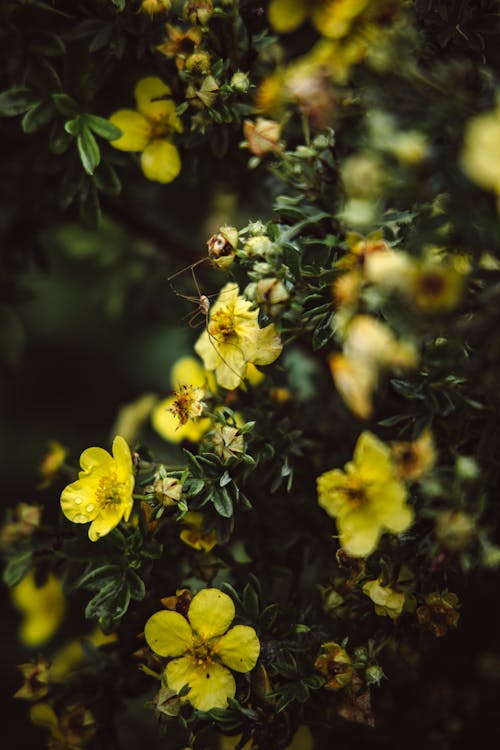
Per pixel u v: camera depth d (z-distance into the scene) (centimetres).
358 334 38
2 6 45
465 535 39
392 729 49
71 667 48
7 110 45
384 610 41
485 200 38
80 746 44
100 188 46
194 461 41
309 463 45
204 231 55
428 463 39
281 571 44
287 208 42
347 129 44
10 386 73
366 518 39
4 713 61
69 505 42
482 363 39
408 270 37
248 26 44
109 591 42
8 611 64
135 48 45
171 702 41
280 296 40
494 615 50
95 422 72
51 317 73
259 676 41
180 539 44
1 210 54
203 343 43
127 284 58
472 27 42
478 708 50
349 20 40
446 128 38
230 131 45
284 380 47
